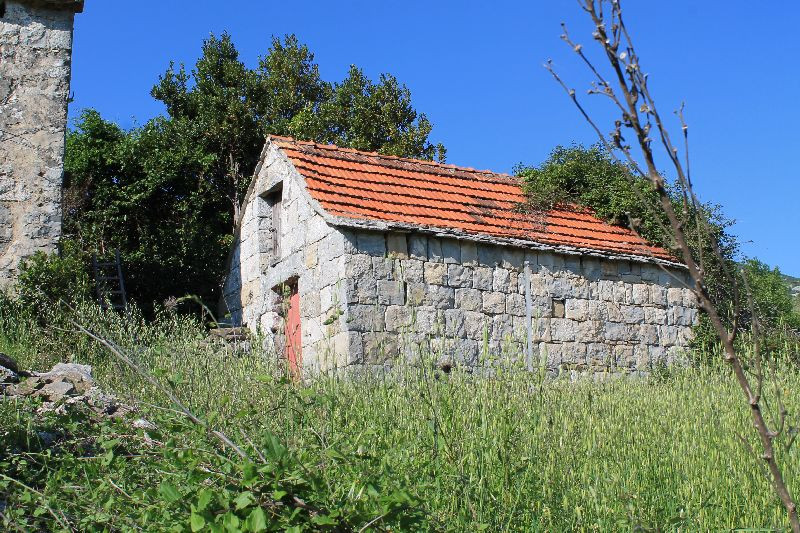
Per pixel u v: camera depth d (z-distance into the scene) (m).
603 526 5.31
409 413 6.44
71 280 12.62
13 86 13.76
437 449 5.37
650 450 6.96
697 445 7.22
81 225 19.03
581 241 14.83
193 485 3.89
